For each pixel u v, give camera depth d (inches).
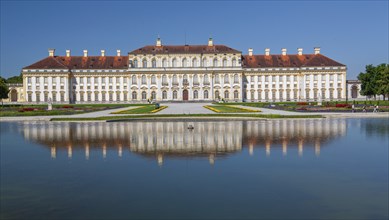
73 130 1305.4
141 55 5216.5
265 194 514.9
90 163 712.4
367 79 4953.3
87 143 968.3
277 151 830.5
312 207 466.3
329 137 1067.9
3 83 4318.4
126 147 895.7
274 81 5280.5
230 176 607.2
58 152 835.4
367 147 884.6
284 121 1680.6
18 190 538.6
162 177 602.5
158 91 5236.2
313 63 5182.1
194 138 1055.6
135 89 5226.4
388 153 804.6
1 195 516.7
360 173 626.5
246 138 1051.3
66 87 5083.7
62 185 561.6
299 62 5310.0
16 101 5433.1
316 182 572.1
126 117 1888.5
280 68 5255.9
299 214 443.8
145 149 864.3
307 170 647.1
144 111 2513.5
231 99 5241.1
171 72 5226.4
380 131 1221.1
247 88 5305.1
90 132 1234.0
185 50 5275.6
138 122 1665.8
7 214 446.9
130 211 454.6
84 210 459.2
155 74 5216.5
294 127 1375.5
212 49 5295.3
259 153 805.9
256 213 446.6
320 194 515.2
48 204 480.4
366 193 518.9
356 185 557.0
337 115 2020.2
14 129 1354.6
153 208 463.8
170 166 679.7
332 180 584.1
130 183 568.7
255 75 5295.3
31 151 852.0
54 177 608.4
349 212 449.7
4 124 1599.4
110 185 559.8
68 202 487.2
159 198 499.5
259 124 1517.0
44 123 1643.7
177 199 495.8
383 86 4111.7
